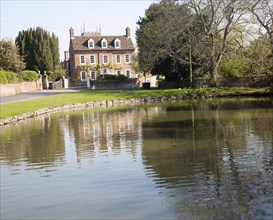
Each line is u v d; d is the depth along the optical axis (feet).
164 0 140.97
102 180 32.81
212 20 134.10
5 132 63.52
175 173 33.68
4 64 168.14
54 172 36.32
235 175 32.04
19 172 36.78
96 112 95.76
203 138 50.03
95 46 236.43
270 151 40.34
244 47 136.67
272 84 133.90
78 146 48.93
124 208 26.09
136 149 45.32
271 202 25.39
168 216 24.27
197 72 146.72
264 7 124.57
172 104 110.22
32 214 25.99
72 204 27.45
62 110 105.09
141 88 171.63
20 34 217.56
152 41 156.66
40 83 196.13
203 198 26.91
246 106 89.97
